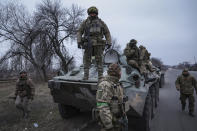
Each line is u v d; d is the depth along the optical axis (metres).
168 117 5.70
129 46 5.13
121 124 2.47
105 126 2.17
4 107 6.57
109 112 2.20
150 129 4.66
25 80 5.27
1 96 9.38
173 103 7.70
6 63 20.33
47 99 8.20
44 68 21.16
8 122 4.93
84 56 4.20
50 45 21.03
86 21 4.18
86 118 5.40
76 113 5.75
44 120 5.17
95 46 4.06
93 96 3.94
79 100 4.32
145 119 4.23
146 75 4.93
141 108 3.90
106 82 2.33
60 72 5.14
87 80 4.07
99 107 2.21
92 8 4.08
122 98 2.48
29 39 20.22
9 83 16.56
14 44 20.06
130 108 3.77
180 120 5.41
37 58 20.62
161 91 10.96
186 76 6.09
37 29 20.08
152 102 5.36
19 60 20.28
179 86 6.29
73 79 4.32
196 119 5.52
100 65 4.11
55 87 4.36
